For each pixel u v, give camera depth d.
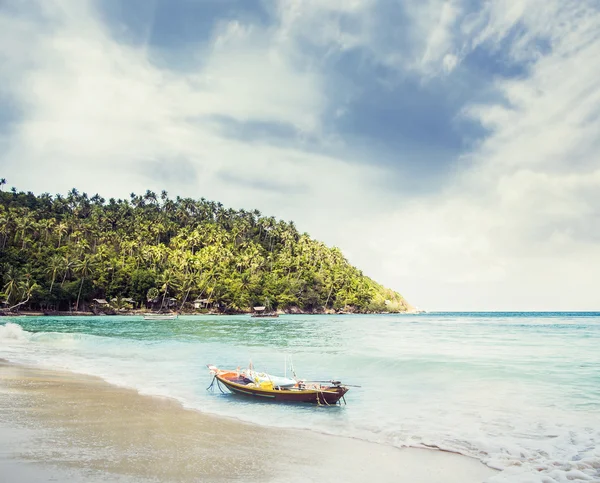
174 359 29.41
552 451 10.94
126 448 10.57
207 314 157.62
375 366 25.28
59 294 128.00
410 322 112.62
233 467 9.56
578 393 18.05
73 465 9.16
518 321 124.69
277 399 16.94
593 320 133.75
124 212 196.75
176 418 14.05
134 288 144.88
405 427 13.27
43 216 171.00
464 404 16.34
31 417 13.34
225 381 18.56
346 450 11.08
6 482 8.05
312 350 35.16
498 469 9.83
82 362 27.66
